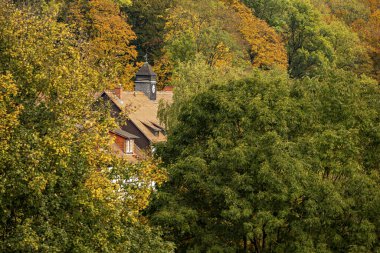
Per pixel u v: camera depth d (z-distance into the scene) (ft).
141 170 204.44
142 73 535.19
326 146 277.23
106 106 211.00
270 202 264.93
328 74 308.81
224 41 604.08
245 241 278.26
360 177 271.69
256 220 257.75
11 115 172.45
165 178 214.90
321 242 266.57
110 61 218.18
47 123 185.47
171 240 270.87
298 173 263.29
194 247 268.21
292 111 283.79
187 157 277.44
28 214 177.88
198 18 653.30
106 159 192.54
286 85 302.04
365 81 317.63
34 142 173.88
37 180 168.04
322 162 276.82
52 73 187.93
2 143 168.04
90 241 183.01
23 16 201.77
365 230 264.52
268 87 295.89
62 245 175.01
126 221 201.05
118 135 397.80
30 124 184.44
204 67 385.50
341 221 272.51
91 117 197.77
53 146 175.42
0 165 168.45
